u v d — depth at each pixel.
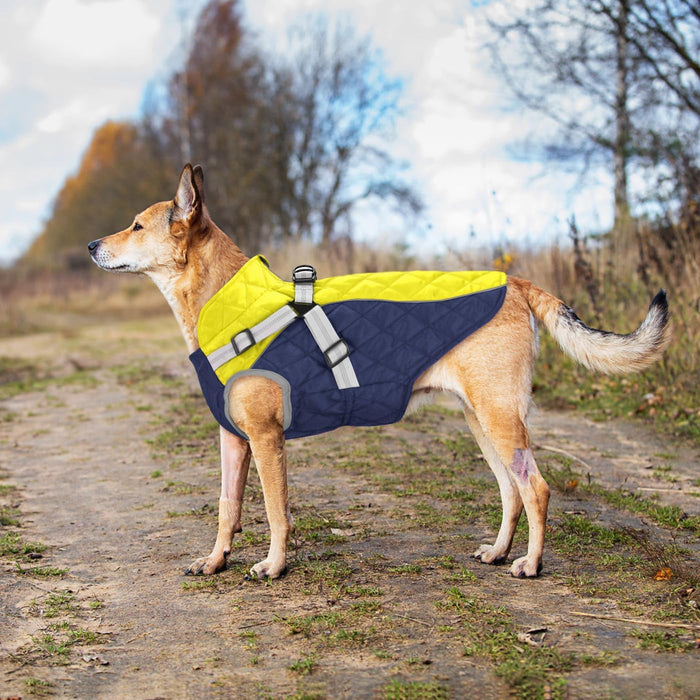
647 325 3.89
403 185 31.59
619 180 13.80
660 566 3.82
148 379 10.75
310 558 4.14
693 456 6.32
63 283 31.23
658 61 13.25
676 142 12.38
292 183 31.97
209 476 6.01
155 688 2.85
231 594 3.72
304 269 4.06
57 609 3.65
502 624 3.23
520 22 13.94
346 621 3.32
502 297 3.95
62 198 64.50
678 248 9.26
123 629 3.41
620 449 6.61
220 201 31.69
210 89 33.56
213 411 3.97
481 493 5.33
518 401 3.85
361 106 31.75
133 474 6.24
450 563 3.99
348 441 6.99
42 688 2.86
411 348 3.85
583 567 3.95
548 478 5.58
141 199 36.00
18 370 12.48
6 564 4.27
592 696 2.62
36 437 7.87
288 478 5.81
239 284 4.04
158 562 4.26
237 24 34.12
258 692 2.77
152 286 30.72
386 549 4.26
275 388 3.82
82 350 14.27
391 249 16.77
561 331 3.99
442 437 7.12
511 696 2.65
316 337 3.86
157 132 37.06
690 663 2.85
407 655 2.99
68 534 4.83
